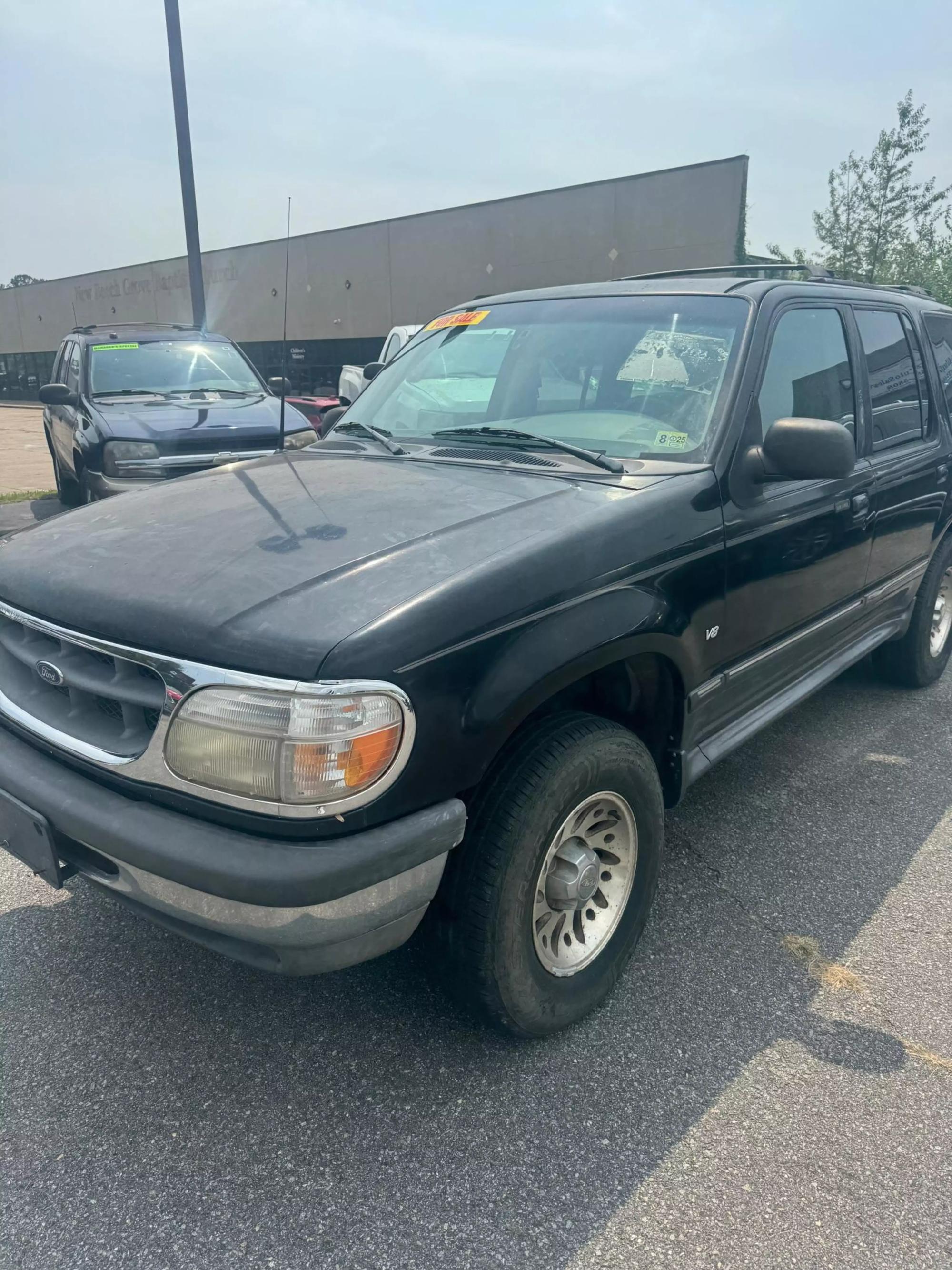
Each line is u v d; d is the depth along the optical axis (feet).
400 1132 6.94
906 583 14.01
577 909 7.75
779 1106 7.18
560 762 7.12
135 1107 7.19
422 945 7.32
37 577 7.62
